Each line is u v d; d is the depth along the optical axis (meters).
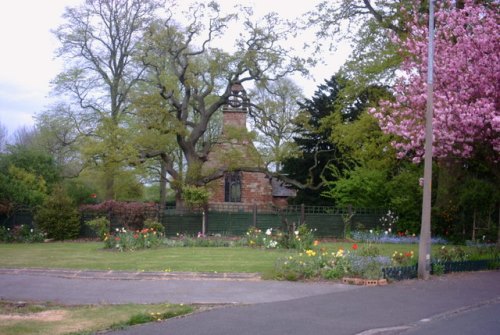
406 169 27.48
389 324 8.45
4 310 9.23
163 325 8.19
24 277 12.35
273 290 11.03
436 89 16.52
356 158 28.95
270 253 18.05
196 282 11.80
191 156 31.84
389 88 26.48
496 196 22.98
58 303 9.72
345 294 10.77
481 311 9.62
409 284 12.10
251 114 31.39
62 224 24.97
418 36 17.94
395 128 17.97
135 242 19.94
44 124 37.94
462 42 16.39
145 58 30.56
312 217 26.92
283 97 34.41
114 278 12.23
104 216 25.84
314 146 36.41
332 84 36.53
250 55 29.88
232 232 26.95
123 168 32.16
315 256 13.92
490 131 15.77
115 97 38.06
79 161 37.12
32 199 26.22
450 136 15.83
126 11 37.53
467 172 24.92
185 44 30.47
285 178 32.06
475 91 15.88
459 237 23.91
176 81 30.47
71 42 37.22
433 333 7.99
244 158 31.39
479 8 16.73
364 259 12.92
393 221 26.16
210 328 8.02
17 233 24.17
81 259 16.12
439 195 25.12
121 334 7.65
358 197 27.44
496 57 15.58
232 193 39.66
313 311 9.25
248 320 8.54
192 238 23.33
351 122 30.72
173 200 49.09
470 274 13.79
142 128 29.88
